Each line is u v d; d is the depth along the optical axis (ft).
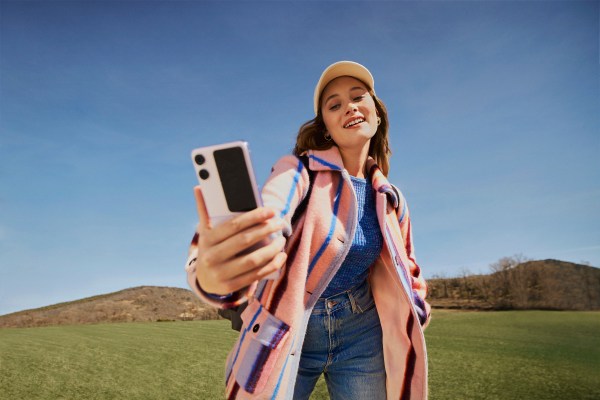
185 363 18.08
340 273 5.06
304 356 5.23
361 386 5.35
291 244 4.48
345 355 5.32
